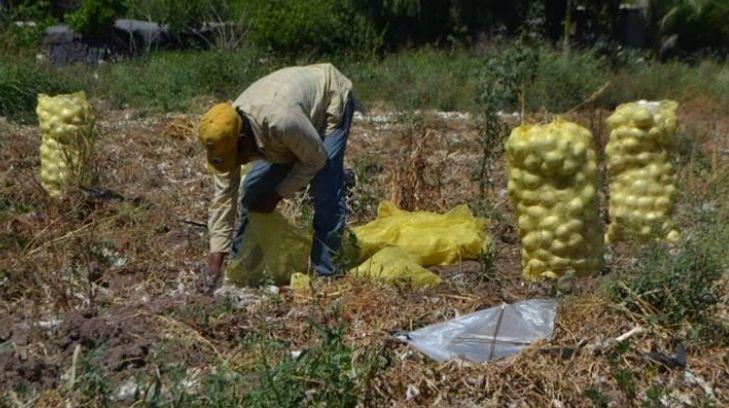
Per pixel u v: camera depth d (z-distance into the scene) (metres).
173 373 4.64
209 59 16.27
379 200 7.95
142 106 13.94
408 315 5.52
